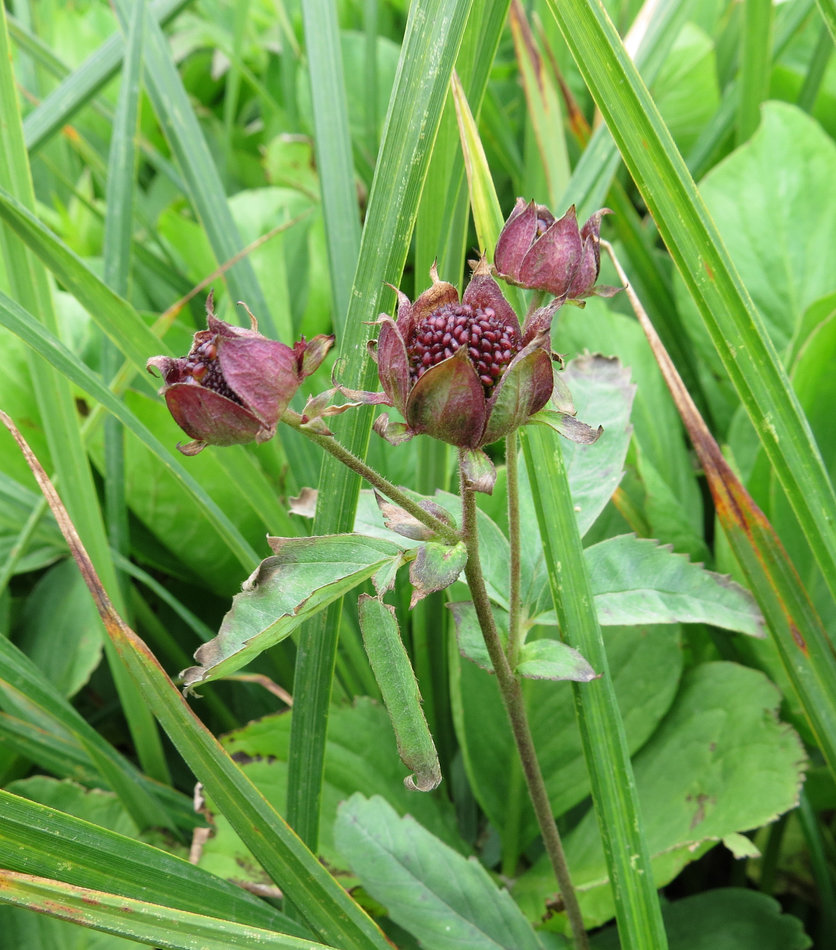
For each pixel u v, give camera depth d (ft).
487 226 0.78
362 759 0.89
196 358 0.66
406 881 0.80
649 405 1.01
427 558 0.65
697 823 0.83
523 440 0.74
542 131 0.96
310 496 0.79
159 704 0.67
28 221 0.73
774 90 1.34
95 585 0.66
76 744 0.91
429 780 0.65
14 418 1.01
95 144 1.51
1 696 0.90
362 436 0.73
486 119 1.15
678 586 0.76
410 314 0.65
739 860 0.94
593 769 0.73
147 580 0.95
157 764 0.93
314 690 0.75
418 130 0.72
